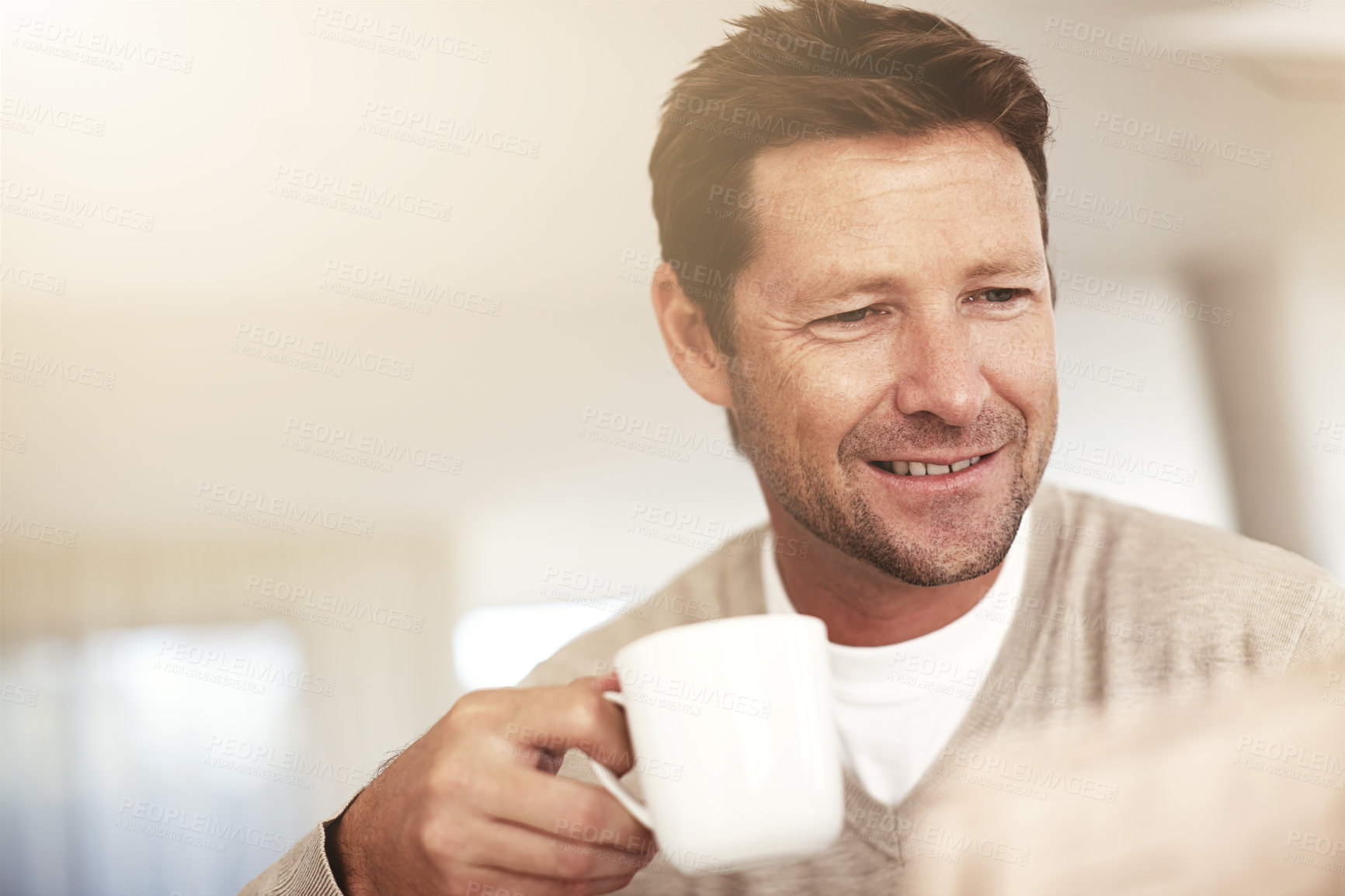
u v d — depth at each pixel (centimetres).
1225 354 197
